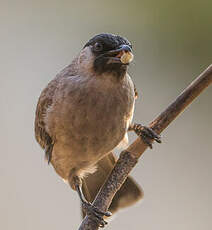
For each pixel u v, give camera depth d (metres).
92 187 10.10
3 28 16.45
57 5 16.58
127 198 10.30
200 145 14.37
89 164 9.55
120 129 9.25
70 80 9.21
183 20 14.66
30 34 16.41
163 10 14.91
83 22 16.19
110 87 9.05
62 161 9.56
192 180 14.05
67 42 16.16
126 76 9.25
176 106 8.27
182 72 14.71
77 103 9.05
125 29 15.44
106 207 8.06
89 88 9.04
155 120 8.45
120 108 9.12
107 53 8.99
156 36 15.01
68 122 9.13
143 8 15.17
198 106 14.67
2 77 15.68
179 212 13.70
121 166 8.17
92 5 16.20
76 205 13.86
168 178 14.08
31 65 15.94
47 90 9.52
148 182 14.09
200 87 8.06
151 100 14.71
